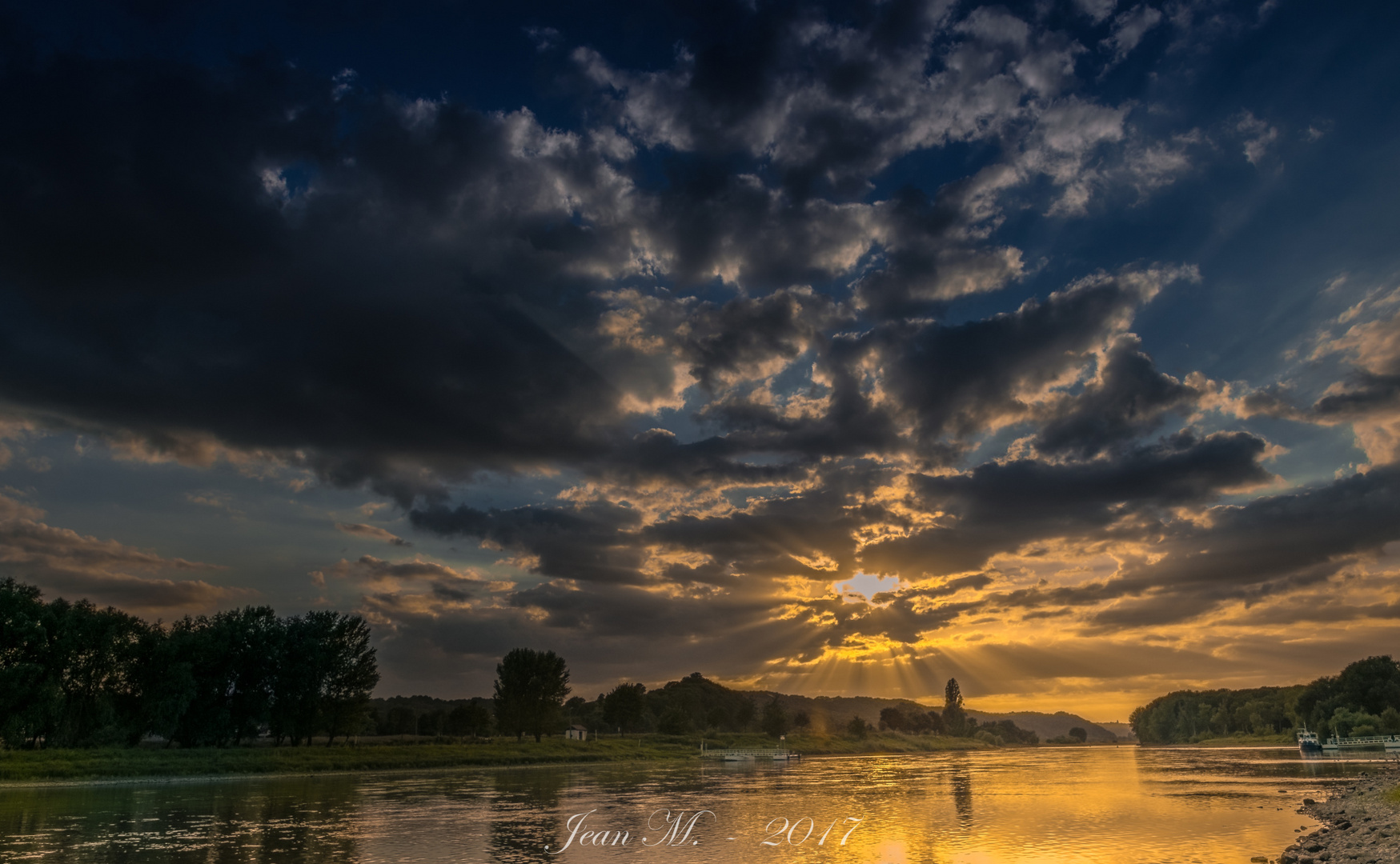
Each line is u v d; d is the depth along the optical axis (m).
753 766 164.38
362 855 44.31
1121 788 90.00
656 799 78.75
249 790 91.12
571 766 156.38
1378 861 33.72
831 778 119.50
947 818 61.09
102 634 115.06
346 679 141.75
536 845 47.84
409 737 193.50
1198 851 42.47
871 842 48.53
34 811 66.44
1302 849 40.56
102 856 44.00
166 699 117.94
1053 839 48.31
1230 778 102.62
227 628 130.75
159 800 77.00
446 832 53.50
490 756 150.38
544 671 191.12
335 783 102.69
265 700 131.00
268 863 41.72
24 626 104.25
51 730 108.31
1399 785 61.78
